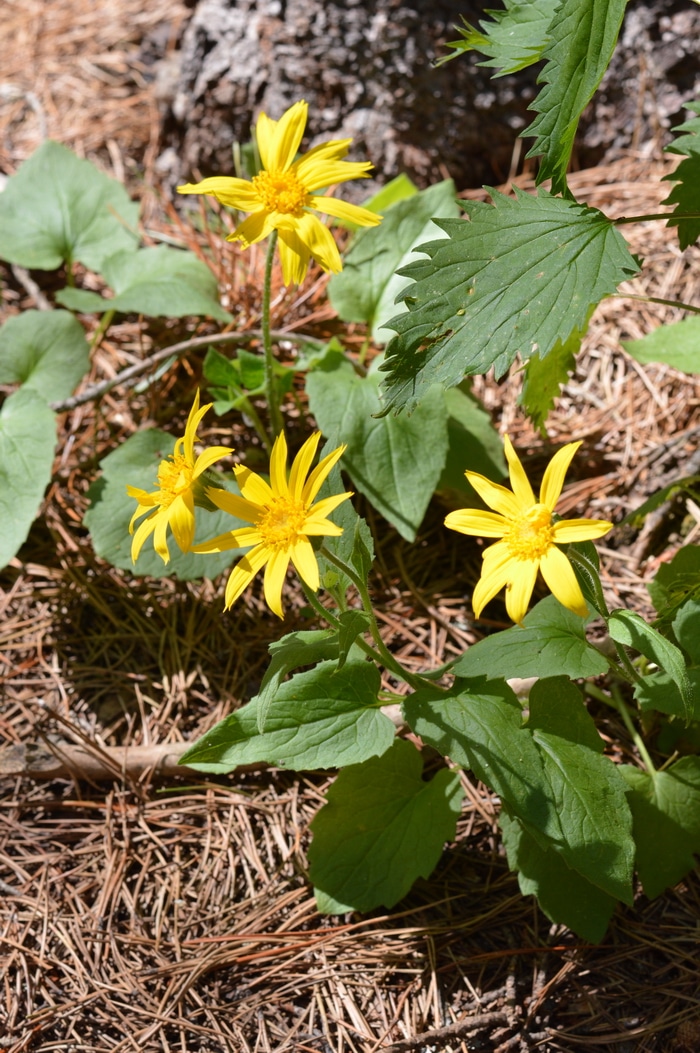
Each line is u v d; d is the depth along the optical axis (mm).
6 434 858
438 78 952
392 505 838
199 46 979
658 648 723
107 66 1059
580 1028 753
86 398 890
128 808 814
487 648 757
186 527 735
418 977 767
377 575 867
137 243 941
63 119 1025
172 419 911
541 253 747
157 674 849
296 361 917
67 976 771
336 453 723
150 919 785
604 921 758
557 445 891
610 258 741
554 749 753
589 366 911
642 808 774
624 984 761
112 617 859
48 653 857
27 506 843
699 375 894
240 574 726
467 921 777
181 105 993
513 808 742
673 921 773
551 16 786
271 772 821
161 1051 753
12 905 788
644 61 952
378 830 783
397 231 888
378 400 848
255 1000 765
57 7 1127
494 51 783
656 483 871
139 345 932
